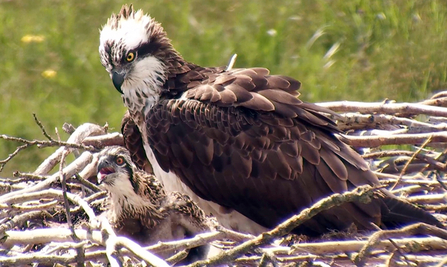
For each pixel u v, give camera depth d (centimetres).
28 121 2127
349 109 1268
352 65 2106
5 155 2067
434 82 1911
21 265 948
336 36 2245
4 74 2297
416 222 1065
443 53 1927
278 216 1127
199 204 1180
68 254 985
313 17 2347
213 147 1133
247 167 1120
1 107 2178
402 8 2123
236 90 1137
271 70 2209
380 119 1248
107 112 2141
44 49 2370
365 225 1079
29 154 2039
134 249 902
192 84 1189
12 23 2486
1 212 1105
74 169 1204
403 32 2061
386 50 2038
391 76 1972
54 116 2133
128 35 1195
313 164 1101
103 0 2522
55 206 1141
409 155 1214
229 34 2356
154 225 1097
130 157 1170
